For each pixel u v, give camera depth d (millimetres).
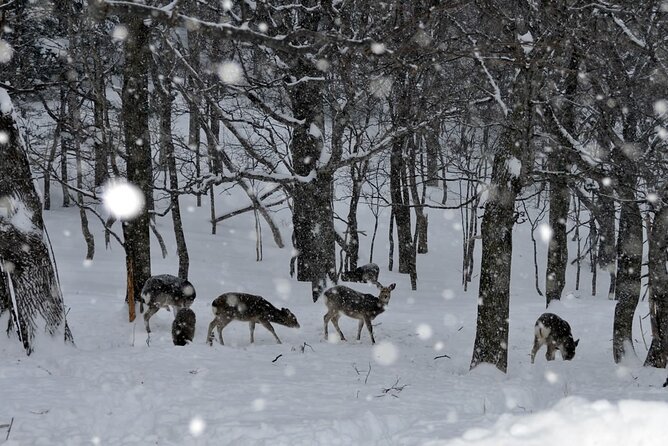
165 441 6262
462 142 30719
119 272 29562
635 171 14383
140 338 15180
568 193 18031
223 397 8195
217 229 42031
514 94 12008
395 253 42125
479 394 8750
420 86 23266
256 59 21078
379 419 6691
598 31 13273
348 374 10836
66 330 12281
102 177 30562
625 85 14016
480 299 12414
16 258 11641
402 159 34406
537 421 5832
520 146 12266
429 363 13875
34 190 12094
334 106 19656
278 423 6613
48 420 6996
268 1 14945
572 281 41250
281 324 15492
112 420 7148
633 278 15656
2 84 13688
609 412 5801
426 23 8555
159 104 27328
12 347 12000
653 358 14297
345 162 19844
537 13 11805
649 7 12719
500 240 12281
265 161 21312
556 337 15398
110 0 5883
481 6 11609
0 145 11672
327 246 22016
